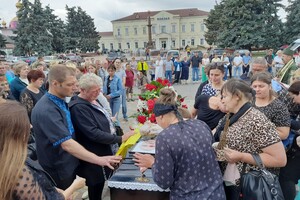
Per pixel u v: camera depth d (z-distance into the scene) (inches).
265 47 1191.6
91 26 2407.7
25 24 1439.5
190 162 72.9
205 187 74.3
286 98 125.7
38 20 1444.4
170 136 73.6
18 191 54.6
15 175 53.4
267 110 105.8
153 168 75.9
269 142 82.8
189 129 76.7
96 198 124.5
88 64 295.6
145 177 97.1
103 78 275.1
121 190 96.6
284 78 193.6
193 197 72.9
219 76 141.5
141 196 95.9
